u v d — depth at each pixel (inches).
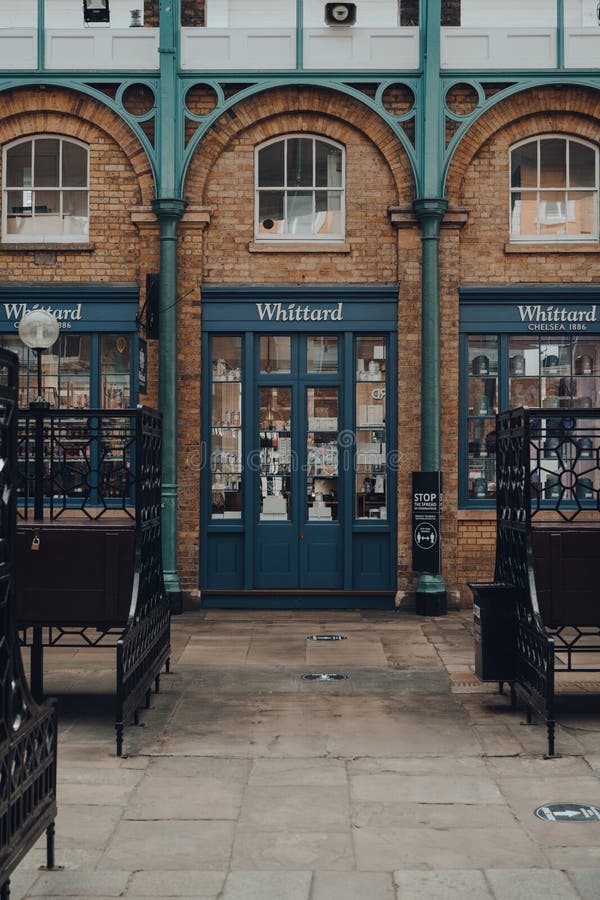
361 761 287.6
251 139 556.1
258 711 343.0
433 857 218.1
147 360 547.5
